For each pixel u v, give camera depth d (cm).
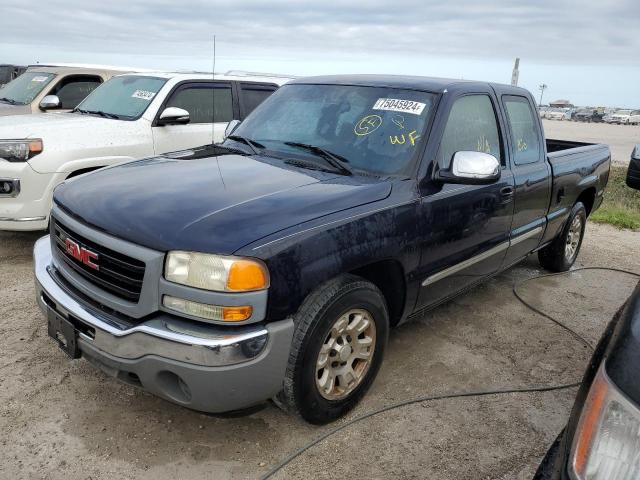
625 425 140
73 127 557
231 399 246
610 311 489
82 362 344
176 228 250
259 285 241
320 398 284
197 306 239
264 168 332
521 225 444
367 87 390
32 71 862
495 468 274
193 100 667
